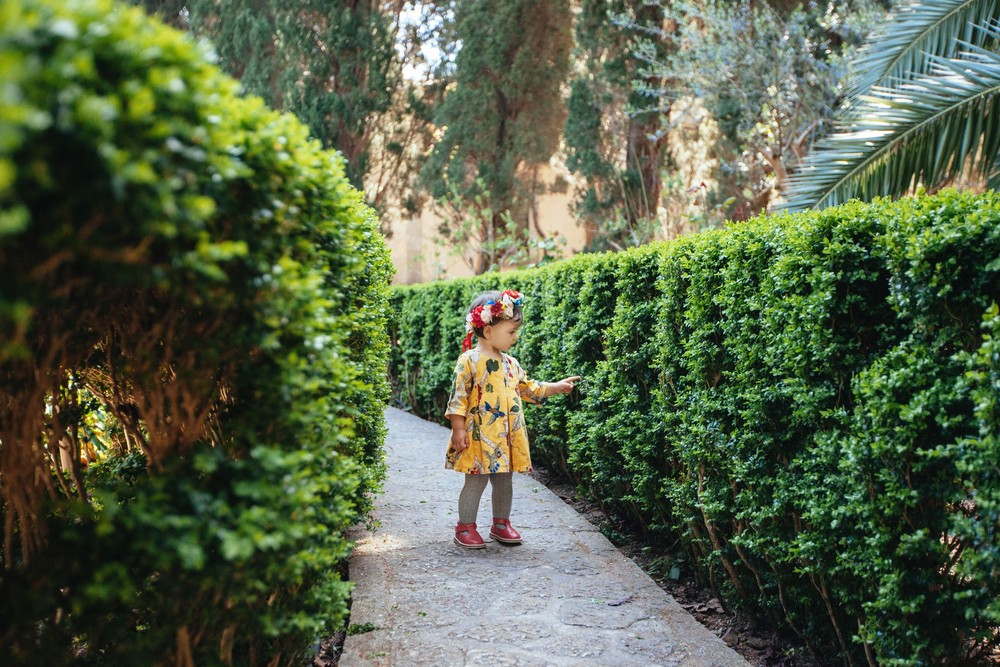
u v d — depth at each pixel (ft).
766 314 9.21
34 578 5.37
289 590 6.84
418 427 27.50
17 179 3.39
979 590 6.57
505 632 9.67
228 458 5.93
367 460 13.37
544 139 58.70
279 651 6.98
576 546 13.42
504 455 13.10
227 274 5.00
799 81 35.47
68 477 8.57
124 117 3.69
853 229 8.05
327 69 61.67
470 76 59.67
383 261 13.60
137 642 5.88
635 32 48.91
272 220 5.17
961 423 6.76
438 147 60.85
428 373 30.27
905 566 7.22
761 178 40.68
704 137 49.62
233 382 6.19
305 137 5.54
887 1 36.52
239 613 5.84
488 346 13.57
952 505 7.16
